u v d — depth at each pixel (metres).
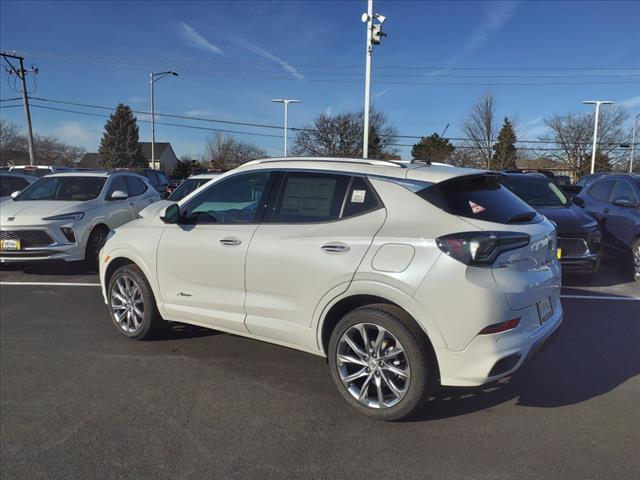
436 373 3.40
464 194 3.53
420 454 3.15
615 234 8.55
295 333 3.89
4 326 5.70
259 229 4.08
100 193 9.48
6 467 3.04
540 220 3.84
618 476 2.92
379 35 19.25
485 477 2.92
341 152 54.38
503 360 3.22
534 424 3.50
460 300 3.17
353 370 3.68
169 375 4.34
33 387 4.11
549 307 3.73
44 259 8.18
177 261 4.58
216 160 75.75
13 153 69.56
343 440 3.31
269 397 3.93
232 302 4.22
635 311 6.30
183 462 3.08
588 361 4.65
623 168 54.75
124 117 80.25
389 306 3.44
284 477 2.93
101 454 3.17
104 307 6.51
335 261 3.58
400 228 3.42
